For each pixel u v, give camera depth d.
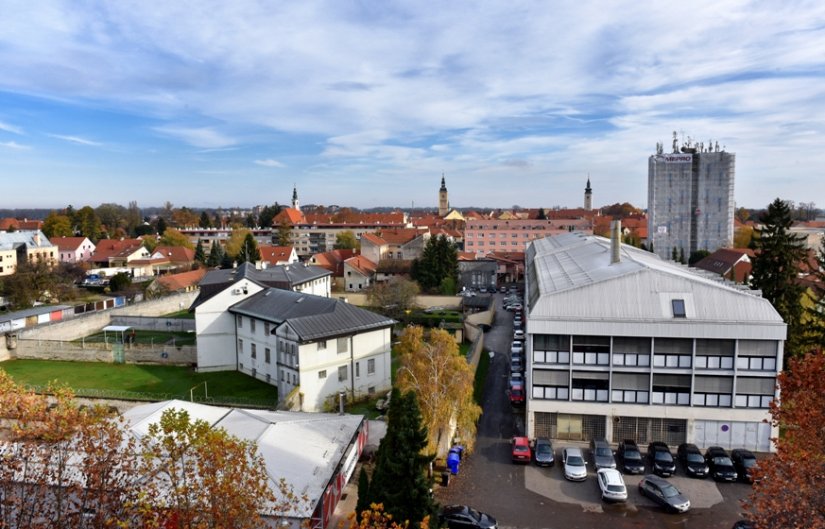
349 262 121.69
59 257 152.12
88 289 117.31
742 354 42.94
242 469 22.08
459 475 40.66
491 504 36.78
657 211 157.12
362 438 40.78
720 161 153.38
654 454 41.41
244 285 64.75
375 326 55.50
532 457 43.19
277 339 52.62
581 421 45.50
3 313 87.69
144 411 38.75
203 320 63.47
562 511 35.94
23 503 22.44
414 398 28.78
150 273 137.75
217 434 23.72
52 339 73.12
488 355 71.44
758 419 42.97
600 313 44.50
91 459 23.59
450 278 111.50
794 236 61.34
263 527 24.19
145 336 78.94
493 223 171.62
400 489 27.84
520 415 51.78
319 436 36.44
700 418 43.69
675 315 43.66
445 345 43.31
